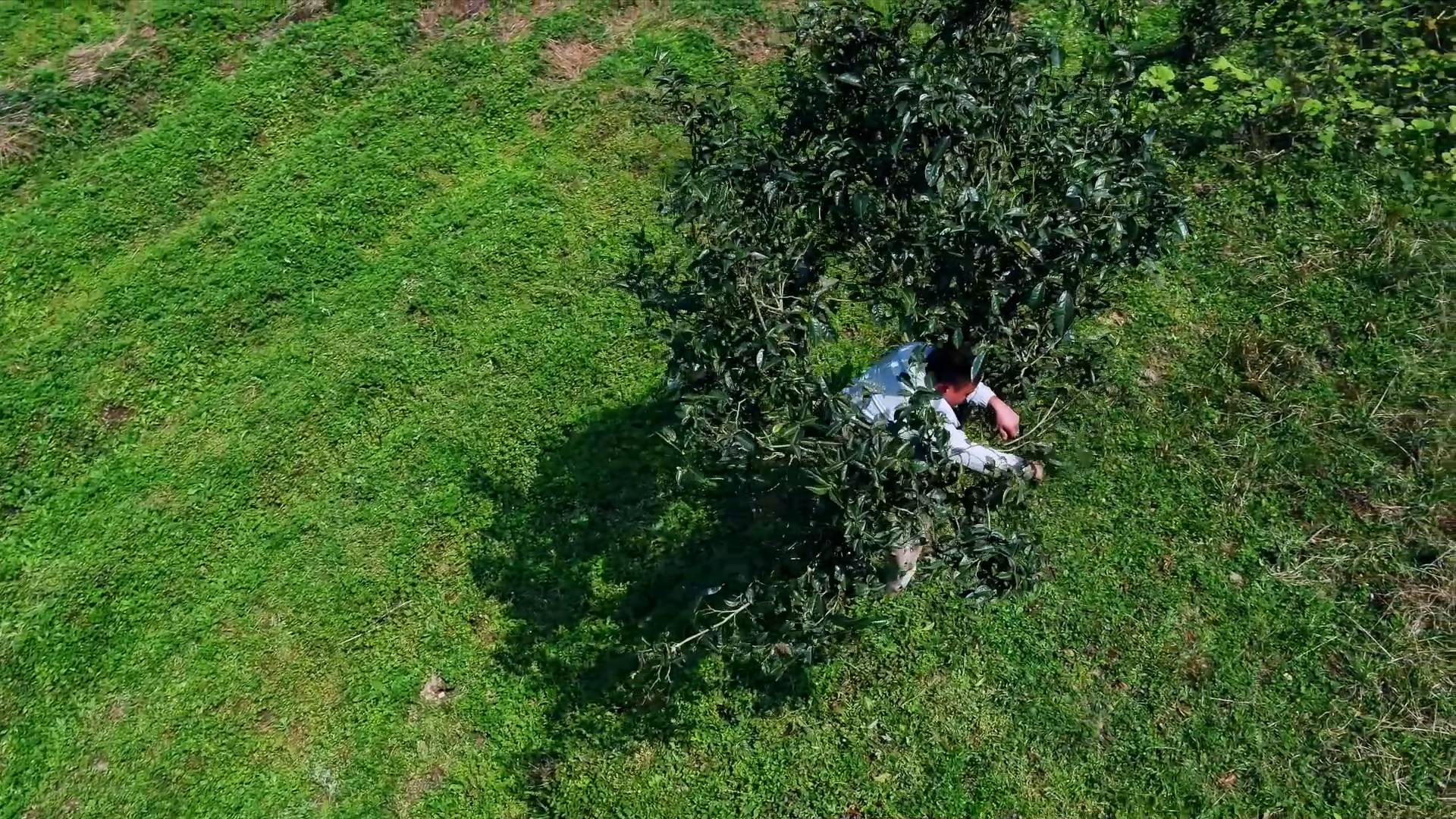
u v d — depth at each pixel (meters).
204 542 5.93
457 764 4.99
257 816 4.99
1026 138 3.73
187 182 7.63
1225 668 4.65
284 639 5.51
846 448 3.28
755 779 4.71
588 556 5.51
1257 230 6.03
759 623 4.48
